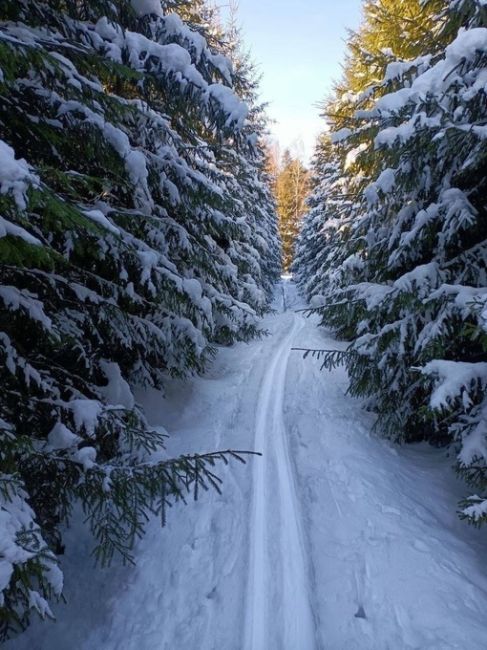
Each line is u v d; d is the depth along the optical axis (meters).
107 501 3.72
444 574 3.89
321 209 22.31
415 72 6.48
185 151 7.59
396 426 6.71
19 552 2.48
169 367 7.96
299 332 18.28
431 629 3.28
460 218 5.02
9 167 2.59
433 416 4.73
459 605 3.52
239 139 6.42
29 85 4.09
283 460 6.32
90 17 5.60
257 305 16.62
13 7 4.31
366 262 7.52
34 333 4.50
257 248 19.94
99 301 5.12
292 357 13.17
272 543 4.49
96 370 5.84
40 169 3.24
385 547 4.29
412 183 5.71
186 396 9.03
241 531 4.73
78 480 3.64
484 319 3.87
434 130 4.82
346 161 8.10
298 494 5.38
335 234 16.17
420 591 3.69
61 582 2.76
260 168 22.16
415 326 5.89
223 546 4.52
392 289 5.88
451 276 5.61
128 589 4.13
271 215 29.52
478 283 5.42
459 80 4.84
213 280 9.70
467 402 4.36
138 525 3.65
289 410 8.48
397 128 5.19
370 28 11.82
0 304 3.98
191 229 8.10
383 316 6.50
